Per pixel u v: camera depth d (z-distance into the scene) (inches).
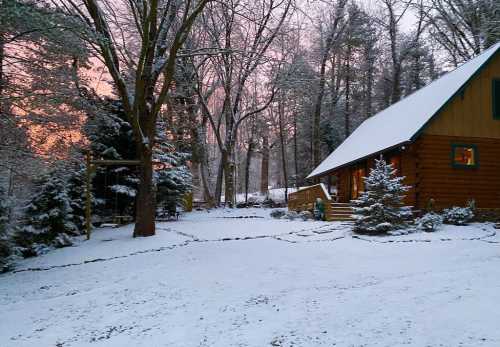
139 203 573.3
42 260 486.3
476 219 651.5
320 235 563.8
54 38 414.3
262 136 1656.0
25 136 483.5
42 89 464.8
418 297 253.9
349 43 1414.9
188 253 454.6
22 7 362.6
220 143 1199.6
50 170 565.9
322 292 289.3
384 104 1637.6
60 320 274.5
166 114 1109.1
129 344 217.9
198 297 297.7
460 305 230.4
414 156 693.3
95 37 449.7
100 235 618.5
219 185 1289.4
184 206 1046.4
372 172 576.1
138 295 316.5
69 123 513.3
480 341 178.7
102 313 281.1
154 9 507.5
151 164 576.7
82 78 503.8
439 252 422.3
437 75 1521.9
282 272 359.6
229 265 394.0
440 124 695.1
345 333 204.8
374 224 549.3
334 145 1515.7
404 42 1450.5
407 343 184.9
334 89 1565.0
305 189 872.9
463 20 1218.0
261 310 257.0
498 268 325.1
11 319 285.9
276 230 621.6
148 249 486.0
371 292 275.9
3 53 437.1
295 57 1091.9
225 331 224.7
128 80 741.3
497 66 724.7
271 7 888.9
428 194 677.3
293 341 201.5
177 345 209.8
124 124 738.2
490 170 702.5
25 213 563.8
